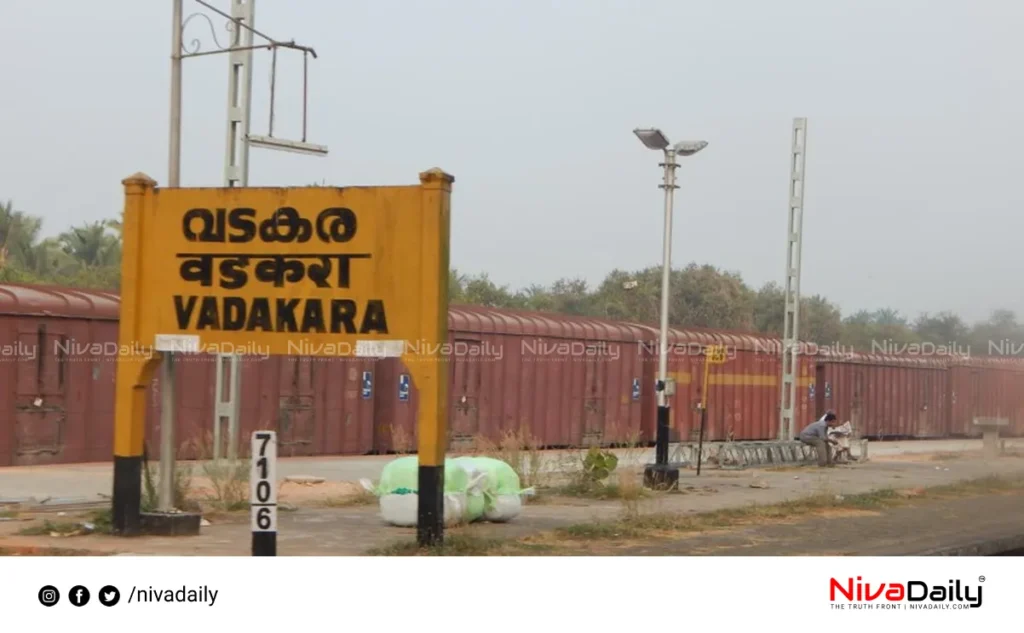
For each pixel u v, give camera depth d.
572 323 29.02
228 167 16.23
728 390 33.62
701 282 72.88
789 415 28.58
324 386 23.20
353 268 11.07
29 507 13.84
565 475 18.73
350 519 13.94
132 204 11.80
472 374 25.62
